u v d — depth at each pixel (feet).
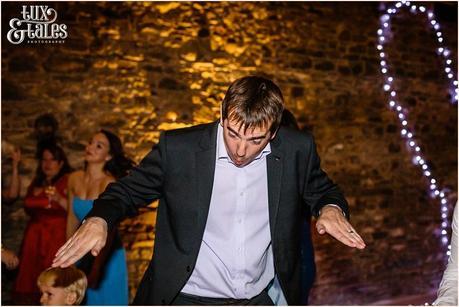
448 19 18.69
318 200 5.87
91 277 9.69
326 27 16.70
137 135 14.23
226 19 15.23
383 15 17.66
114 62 14.02
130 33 14.17
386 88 14.55
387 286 17.56
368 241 17.28
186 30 14.76
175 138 5.77
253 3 15.56
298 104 16.16
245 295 6.02
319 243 16.28
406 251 18.03
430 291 18.45
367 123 17.39
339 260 16.66
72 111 13.62
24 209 13.09
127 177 5.81
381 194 17.61
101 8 13.89
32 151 13.25
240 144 4.96
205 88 14.98
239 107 4.79
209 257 5.93
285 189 5.78
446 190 18.93
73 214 11.84
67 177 12.82
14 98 13.20
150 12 14.37
